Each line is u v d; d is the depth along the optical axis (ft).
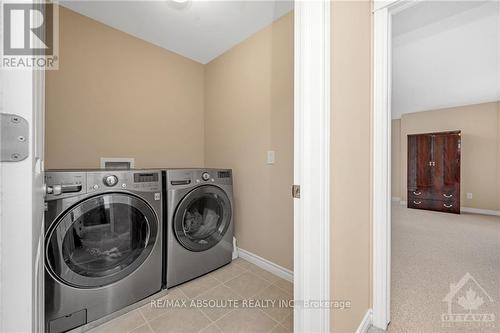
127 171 4.72
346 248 3.41
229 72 7.68
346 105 3.36
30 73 1.24
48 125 5.55
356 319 3.83
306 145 2.71
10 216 1.19
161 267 5.36
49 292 3.81
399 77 10.60
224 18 6.13
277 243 6.30
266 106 6.50
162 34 6.87
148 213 5.06
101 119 6.36
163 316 4.65
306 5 2.71
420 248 8.50
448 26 6.61
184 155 8.22
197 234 6.34
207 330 4.28
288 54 5.91
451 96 13.48
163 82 7.64
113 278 4.53
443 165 15.70
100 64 6.32
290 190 5.96
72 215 3.96
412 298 5.25
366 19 4.17
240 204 7.36
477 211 15.20
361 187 3.98
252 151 6.94
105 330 4.24
